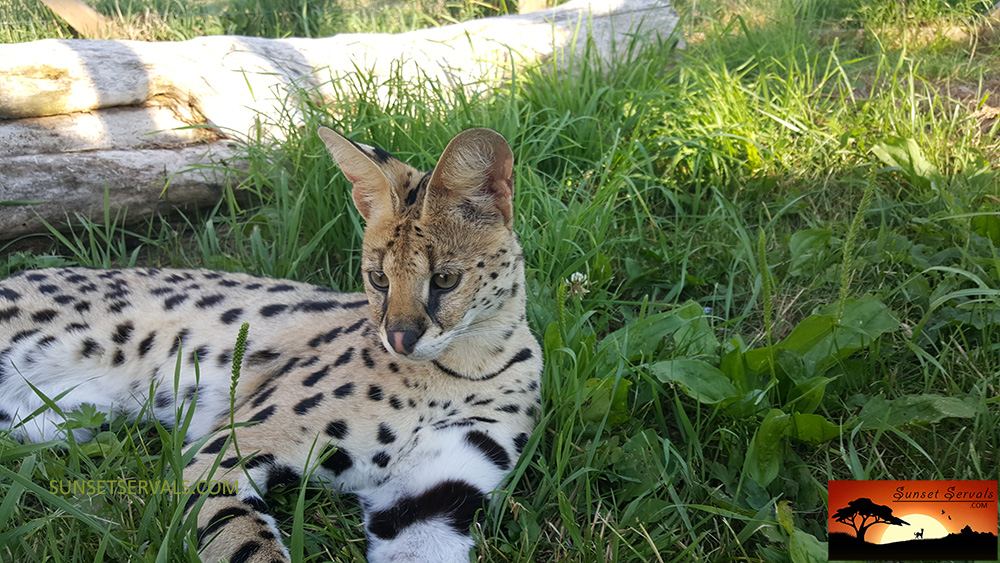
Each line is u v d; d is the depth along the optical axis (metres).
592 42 1.24
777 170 1.07
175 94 1.07
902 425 0.64
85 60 1.00
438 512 0.63
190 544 0.49
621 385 0.67
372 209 0.63
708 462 0.65
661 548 0.57
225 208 1.06
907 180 1.00
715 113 1.11
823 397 0.69
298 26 1.69
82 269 0.79
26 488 0.52
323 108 1.03
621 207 1.03
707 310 0.86
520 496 0.64
